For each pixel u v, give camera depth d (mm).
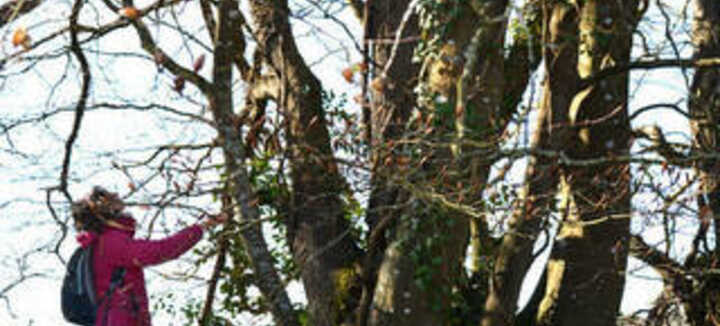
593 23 9633
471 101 8492
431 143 8008
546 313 9695
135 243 7738
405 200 8508
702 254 11148
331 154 9016
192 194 8242
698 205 10414
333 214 8969
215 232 9289
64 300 7859
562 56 9133
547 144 9023
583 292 9578
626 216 8797
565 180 9648
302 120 8953
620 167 9281
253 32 9461
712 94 10836
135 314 7816
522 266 8992
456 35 8656
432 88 8648
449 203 7895
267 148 9547
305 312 9891
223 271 11250
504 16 7660
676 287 11031
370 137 8883
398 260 8453
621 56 9797
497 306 8977
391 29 9398
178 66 8211
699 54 11195
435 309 8477
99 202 7809
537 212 8922
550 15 9453
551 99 9109
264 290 8289
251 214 8305
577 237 9641
